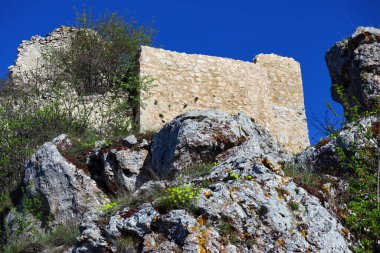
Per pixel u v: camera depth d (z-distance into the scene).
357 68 15.30
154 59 19.27
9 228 14.02
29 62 24.41
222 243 9.05
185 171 12.05
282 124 20.33
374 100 14.53
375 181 10.75
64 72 21.42
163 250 9.01
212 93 19.50
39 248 12.18
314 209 9.77
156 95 18.77
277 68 21.41
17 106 19.03
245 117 14.16
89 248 9.58
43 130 17.72
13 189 15.76
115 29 23.61
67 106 19.06
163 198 9.75
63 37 24.73
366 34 15.63
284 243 9.19
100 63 21.66
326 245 9.34
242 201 9.61
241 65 20.31
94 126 18.22
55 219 13.98
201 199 9.56
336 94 16.39
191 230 9.07
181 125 13.27
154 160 13.73
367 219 9.88
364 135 11.75
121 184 13.96
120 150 14.42
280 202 9.73
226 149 12.95
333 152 12.38
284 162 11.23
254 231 9.27
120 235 9.53
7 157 16.73
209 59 19.94
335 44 16.45
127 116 18.59
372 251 9.63
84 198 14.11
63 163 14.67
